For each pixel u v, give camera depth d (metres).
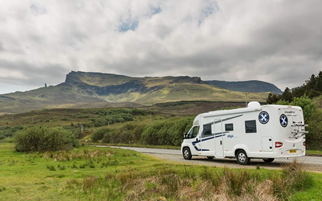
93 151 22.52
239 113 14.30
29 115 169.25
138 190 8.40
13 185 9.59
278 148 12.59
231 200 7.13
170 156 20.67
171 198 7.91
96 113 171.25
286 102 27.38
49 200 7.78
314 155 19.34
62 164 15.29
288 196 7.17
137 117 146.62
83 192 8.57
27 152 23.50
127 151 23.53
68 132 30.55
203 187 8.20
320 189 7.42
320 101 44.22
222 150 15.19
